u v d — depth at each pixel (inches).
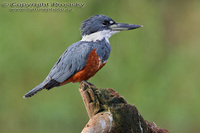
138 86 518.6
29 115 502.9
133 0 572.1
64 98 499.5
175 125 519.2
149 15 576.4
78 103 499.2
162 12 619.8
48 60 503.5
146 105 513.3
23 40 505.7
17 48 504.4
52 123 496.1
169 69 556.4
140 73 526.9
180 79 548.7
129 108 241.1
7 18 508.1
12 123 506.9
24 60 503.8
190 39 629.3
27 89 504.7
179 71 553.9
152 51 547.8
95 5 550.6
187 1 650.2
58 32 513.0
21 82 504.7
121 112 236.5
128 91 517.3
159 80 537.3
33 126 502.0
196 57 581.6
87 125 227.0
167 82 542.0
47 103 495.2
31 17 514.0
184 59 576.7
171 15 629.6
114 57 527.2
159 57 553.3
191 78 549.0
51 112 492.1
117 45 534.0
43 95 502.0
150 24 568.7
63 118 493.0
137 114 245.3
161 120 517.7
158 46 555.8
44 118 495.8
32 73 503.5
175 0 639.8
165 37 617.6
